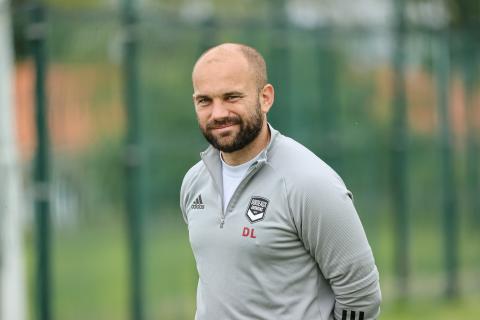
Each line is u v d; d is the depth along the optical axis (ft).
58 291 52.90
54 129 52.37
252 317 25.59
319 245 25.12
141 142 56.39
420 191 74.64
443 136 76.33
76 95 53.72
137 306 56.03
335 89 69.26
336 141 69.00
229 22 62.59
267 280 25.45
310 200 24.80
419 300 74.18
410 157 73.72
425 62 74.84
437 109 75.87
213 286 26.00
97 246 55.26
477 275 79.56
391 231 72.74
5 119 53.83
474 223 79.25
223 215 25.98
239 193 25.76
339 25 70.08
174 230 58.90
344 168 69.62
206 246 26.27
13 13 53.01
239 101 25.18
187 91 60.18
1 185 53.52
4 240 53.62
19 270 54.80
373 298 25.86
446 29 76.23
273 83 65.31
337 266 25.27
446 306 75.31
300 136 66.80
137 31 56.24
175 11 73.92
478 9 88.07
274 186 25.32
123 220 56.18
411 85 73.92
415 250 74.23
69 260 53.57
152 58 57.72
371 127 71.51
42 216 51.37
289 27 66.33
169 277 58.34
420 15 78.18
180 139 59.62
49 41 52.19
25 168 54.49
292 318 25.49
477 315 71.72
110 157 55.62
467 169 78.54
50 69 52.19
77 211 53.88
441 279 76.13
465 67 78.13
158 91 58.29
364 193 70.95
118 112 56.03
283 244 25.22
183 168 59.77
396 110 73.00
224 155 26.30
